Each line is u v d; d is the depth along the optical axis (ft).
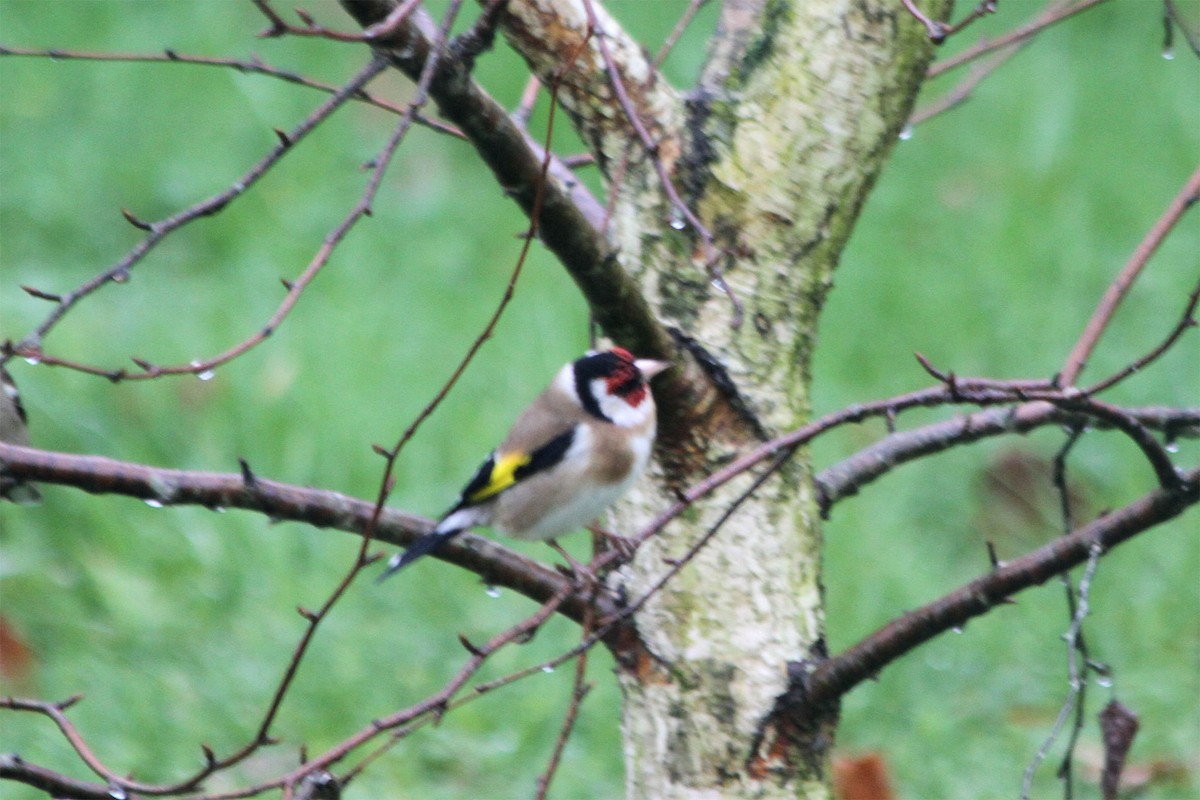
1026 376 44.88
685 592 20.54
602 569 20.27
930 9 20.84
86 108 56.39
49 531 38.45
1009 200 52.49
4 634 34.99
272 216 52.11
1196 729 33.65
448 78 16.97
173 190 53.06
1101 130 56.34
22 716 33.58
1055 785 32.24
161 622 36.37
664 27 59.26
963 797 31.81
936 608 20.08
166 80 57.62
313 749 33.01
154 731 33.19
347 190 53.78
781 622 20.57
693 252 20.49
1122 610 37.29
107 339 44.52
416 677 35.04
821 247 20.83
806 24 20.52
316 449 40.98
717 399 20.44
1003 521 40.98
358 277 49.06
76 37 59.52
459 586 37.63
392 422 41.83
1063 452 21.71
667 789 20.67
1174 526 39.29
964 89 27.27
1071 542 20.13
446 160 55.98
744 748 20.44
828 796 20.88
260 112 56.24
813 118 20.51
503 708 34.14
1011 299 47.55
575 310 46.47
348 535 38.81
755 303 20.51
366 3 16.81
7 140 54.75
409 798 31.48
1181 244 50.29
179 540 38.09
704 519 20.56
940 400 18.62
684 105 20.81
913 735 33.73
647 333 19.67
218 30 59.52
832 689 20.31
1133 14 62.28
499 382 43.70
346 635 35.96
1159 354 18.70
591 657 35.99
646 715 20.81
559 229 18.22
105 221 51.83
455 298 47.78
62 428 40.37
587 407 23.36
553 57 20.63
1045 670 35.68
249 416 41.60
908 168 54.75
